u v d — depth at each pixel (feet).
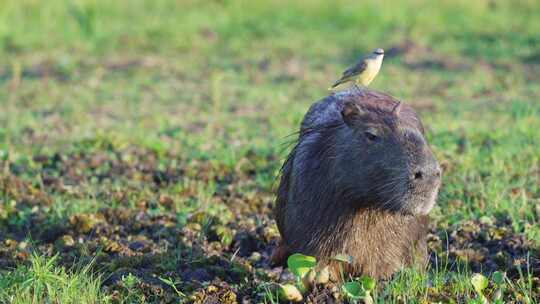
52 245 43.32
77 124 72.64
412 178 31.55
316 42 113.09
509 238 42.01
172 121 72.90
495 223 45.29
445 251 41.34
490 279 37.70
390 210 32.71
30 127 71.46
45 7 122.72
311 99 83.05
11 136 68.08
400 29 120.67
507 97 81.76
